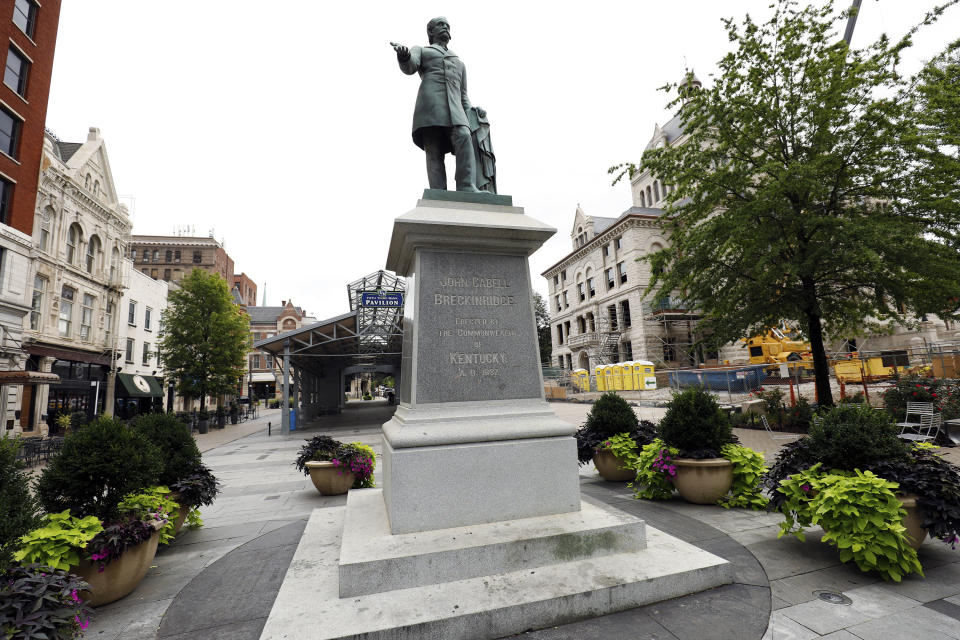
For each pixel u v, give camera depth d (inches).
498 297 197.0
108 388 1030.4
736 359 1316.4
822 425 197.0
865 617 132.1
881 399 588.4
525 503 169.5
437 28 238.8
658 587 141.8
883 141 452.4
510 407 185.5
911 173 466.6
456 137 222.5
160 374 1301.7
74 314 928.3
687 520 227.8
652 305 611.8
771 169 472.7
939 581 154.9
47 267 841.5
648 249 1574.8
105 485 184.2
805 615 133.3
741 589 149.1
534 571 145.6
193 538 233.1
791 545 190.2
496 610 124.3
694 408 264.7
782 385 815.1
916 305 486.0
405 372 203.5
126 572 162.2
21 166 735.7
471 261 197.6
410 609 125.6
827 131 474.3
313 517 209.9
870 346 1070.4
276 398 2554.1
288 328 2861.7
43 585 116.0
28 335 780.6
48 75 794.2
